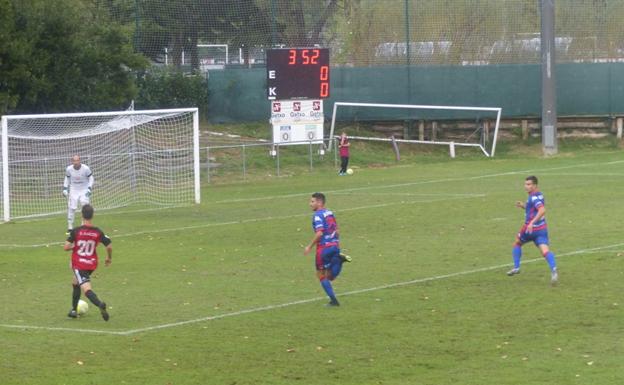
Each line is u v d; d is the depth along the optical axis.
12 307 27.86
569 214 45.59
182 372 20.64
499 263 33.31
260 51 88.31
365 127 87.00
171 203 56.69
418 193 57.44
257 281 31.14
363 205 51.88
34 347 23.05
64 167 62.12
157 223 47.34
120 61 72.81
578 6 90.44
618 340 22.45
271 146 75.88
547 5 81.44
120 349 22.73
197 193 56.62
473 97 87.62
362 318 25.44
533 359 20.95
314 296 28.53
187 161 69.44
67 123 66.19
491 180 64.31
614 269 31.47
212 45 87.75
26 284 31.58
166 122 75.94
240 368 20.88
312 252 36.75
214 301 28.12
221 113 85.69
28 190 59.44
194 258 36.16
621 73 89.19
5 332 24.66
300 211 50.59
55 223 49.19
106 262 26.14
